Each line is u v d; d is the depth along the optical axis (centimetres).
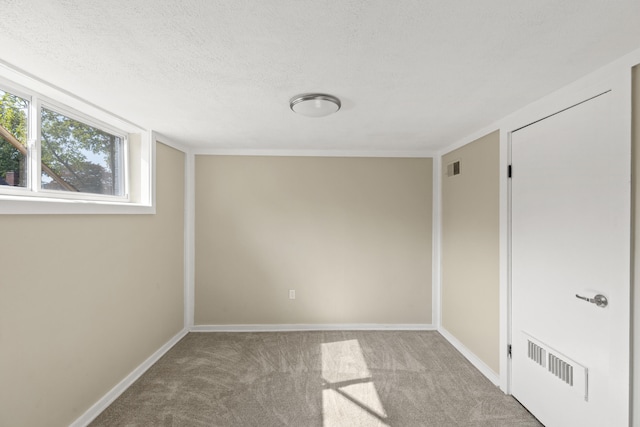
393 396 240
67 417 195
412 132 297
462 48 143
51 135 206
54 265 187
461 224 324
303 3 111
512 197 240
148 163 288
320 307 382
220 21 122
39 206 174
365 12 116
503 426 206
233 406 227
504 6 113
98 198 247
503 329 247
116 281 243
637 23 123
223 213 379
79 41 137
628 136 149
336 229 385
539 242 210
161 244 312
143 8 114
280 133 304
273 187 382
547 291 203
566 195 187
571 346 184
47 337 182
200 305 378
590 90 169
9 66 160
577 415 179
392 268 386
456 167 337
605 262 162
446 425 207
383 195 387
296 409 223
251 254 380
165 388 250
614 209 156
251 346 331
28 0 109
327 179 385
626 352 150
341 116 248
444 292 367
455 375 272
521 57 152
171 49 145
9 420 160
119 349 246
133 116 248
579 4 112
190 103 219
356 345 335
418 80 179
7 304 160
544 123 205
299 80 179
